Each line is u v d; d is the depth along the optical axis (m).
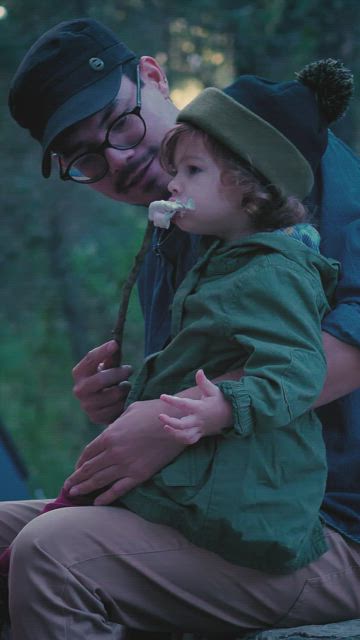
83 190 10.49
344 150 2.85
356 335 2.48
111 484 2.51
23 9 9.43
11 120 10.19
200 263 2.52
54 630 2.33
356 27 7.45
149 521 2.44
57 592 2.35
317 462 2.41
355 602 2.56
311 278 2.41
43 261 10.75
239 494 2.33
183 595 2.44
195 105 2.49
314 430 2.44
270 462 2.35
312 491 2.39
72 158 2.98
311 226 2.60
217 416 2.25
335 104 2.70
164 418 2.25
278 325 2.33
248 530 2.32
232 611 2.48
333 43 7.53
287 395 2.25
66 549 2.37
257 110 2.59
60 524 2.40
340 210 2.70
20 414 12.41
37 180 10.38
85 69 2.92
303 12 7.56
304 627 2.52
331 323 2.51
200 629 2.51
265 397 2.25
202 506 2.34
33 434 12.32
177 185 2.51
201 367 2.47
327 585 2.51
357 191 2.74
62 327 11.34
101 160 2.96
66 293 10.81
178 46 9.45
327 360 2.48
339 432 2.62
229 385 2.25
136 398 2.57
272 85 2.66
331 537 2.54
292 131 2.59
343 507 2.57
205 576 2.44
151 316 2.96
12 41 9.44
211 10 8.88
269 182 2.48
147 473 2.44
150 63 3.07
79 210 10.53
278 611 2.50
